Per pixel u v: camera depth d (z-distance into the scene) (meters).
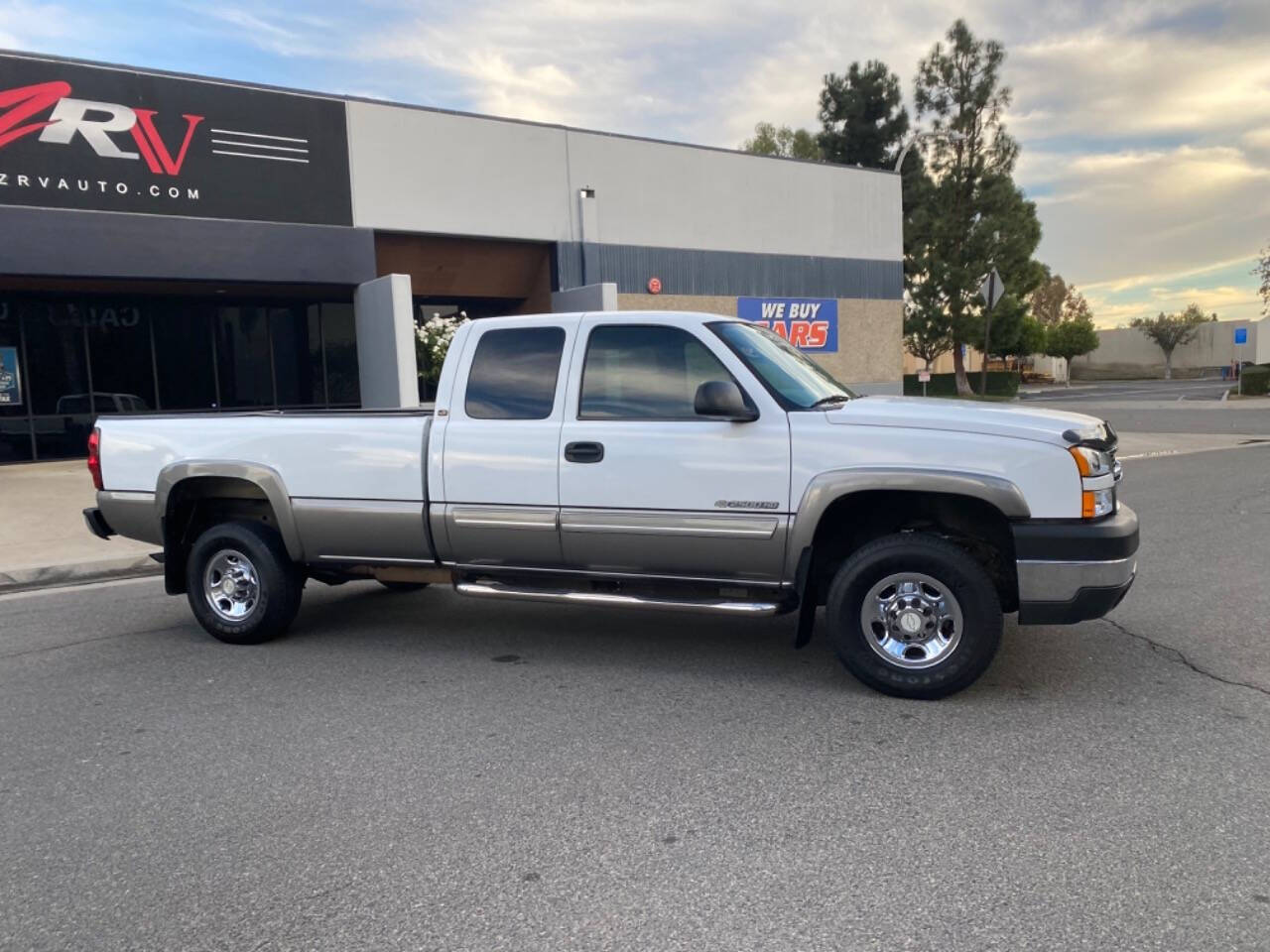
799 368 5.56
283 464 5.99
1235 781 3.78
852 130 45.25
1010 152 41.16
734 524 4.98
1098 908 2.91
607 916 2.95
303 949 2.82
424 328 19.25
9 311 16.34
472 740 4.46
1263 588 7.00
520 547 5.50
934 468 4.64
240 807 3.79
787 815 3.60
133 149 15.21
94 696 5.27
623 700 4.96
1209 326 73.38
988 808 3.61
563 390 5.40
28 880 3.27
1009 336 42.44
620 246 21.31
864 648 4.88
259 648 6.20
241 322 18.64
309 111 16.91
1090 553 4.48
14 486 13.66
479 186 19.11
